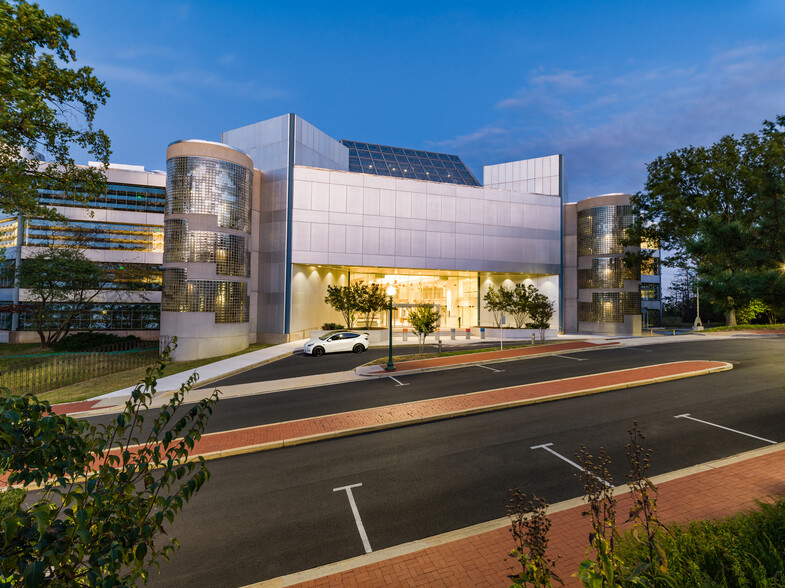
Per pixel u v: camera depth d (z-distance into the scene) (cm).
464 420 1141
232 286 2573
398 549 564
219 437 1050
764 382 1421
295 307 3030
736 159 3103
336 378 1748
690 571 365
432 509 674
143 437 1084
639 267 3675
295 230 2991
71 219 3341
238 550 579
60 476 230
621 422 1070
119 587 216
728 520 499
